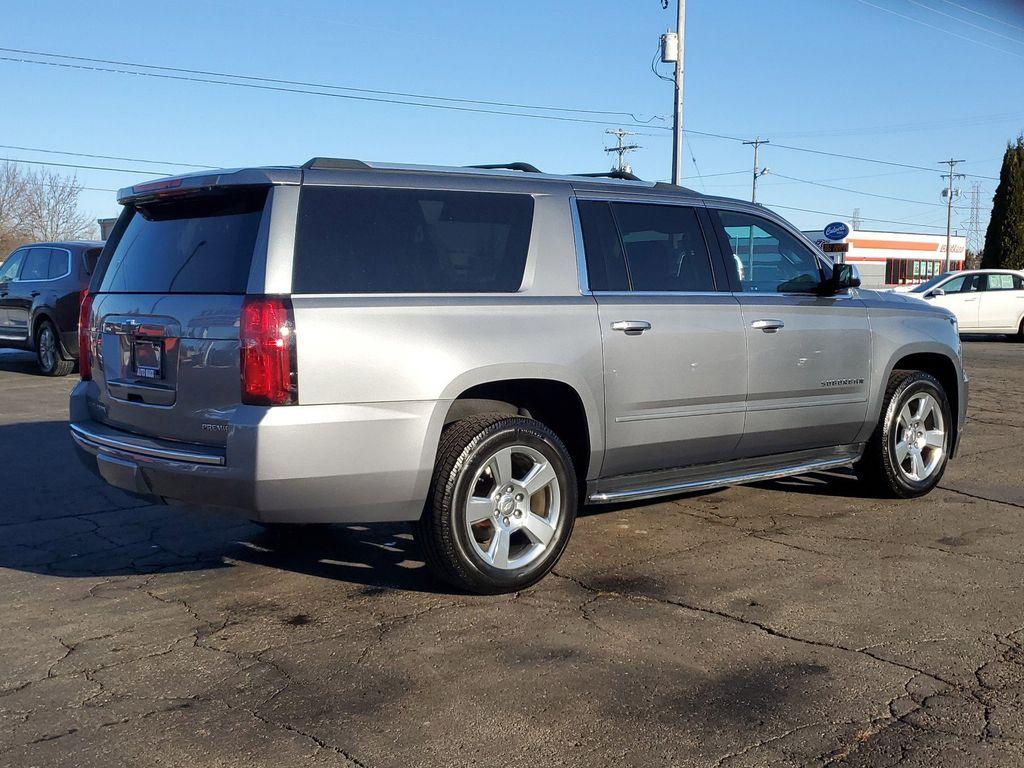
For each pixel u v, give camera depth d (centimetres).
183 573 505
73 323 1320
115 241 505
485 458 452
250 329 404
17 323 1397
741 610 448
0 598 468
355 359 416
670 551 541
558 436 517
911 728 334
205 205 450
